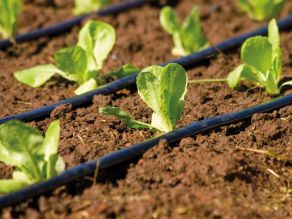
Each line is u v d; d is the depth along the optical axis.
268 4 4.87
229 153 3.04
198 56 4.16
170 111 3.15
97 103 3.60
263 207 2.80
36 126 3.41
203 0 5.39
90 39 3.64
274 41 3.54
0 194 2.80
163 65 4.07
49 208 2.71
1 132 2.73
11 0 4.52
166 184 2.87
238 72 3.55
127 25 4.96
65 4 5.35
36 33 4.68
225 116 3.37
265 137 3.28
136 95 3.75
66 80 3.98
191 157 3.02
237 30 4.87
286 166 3.12
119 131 3.34
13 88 3.92
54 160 2.84
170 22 4.38
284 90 3.75
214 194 2.78
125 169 3.03
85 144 3.21
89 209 2.71
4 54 4.45
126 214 2.68
